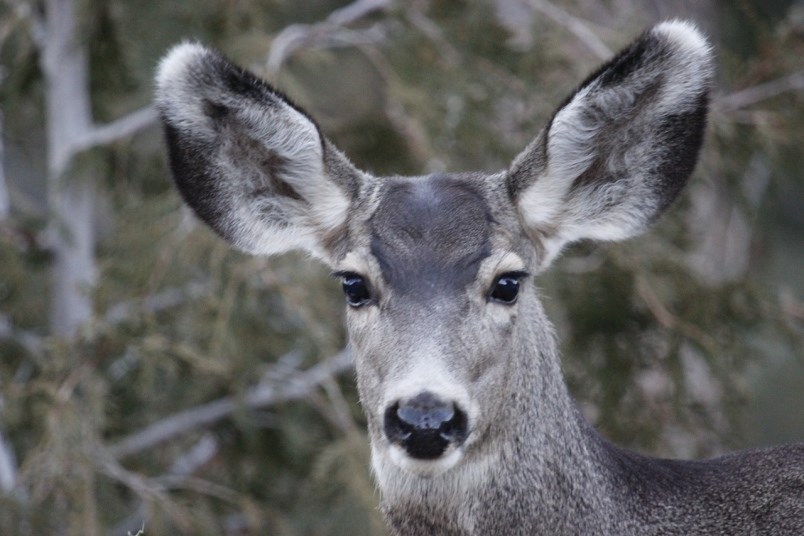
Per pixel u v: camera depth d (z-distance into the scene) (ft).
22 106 52.54
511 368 27.76
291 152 30.17
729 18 57.62
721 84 51.34
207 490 47.34
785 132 49.85
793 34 51.03
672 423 49.75
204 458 50.42
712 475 29.01
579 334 49.85
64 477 42.96
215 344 44.68
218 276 45.44
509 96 50.01
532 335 28.43
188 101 29.99
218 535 45.62
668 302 48.67
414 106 48.98
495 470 27.61
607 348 49.85
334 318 47.96
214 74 29.84
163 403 49.52
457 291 27.27
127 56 49.60
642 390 50.11
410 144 50.88
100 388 44.60
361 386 28.04
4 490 43.91
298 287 45.88
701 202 59.26
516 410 27.91
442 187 28.99
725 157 50.55
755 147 50.39
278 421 49.70
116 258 45.85
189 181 30.60
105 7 49.08
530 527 27.76
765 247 62.49
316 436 48.98
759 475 28.78
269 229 31.09
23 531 43.11
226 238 31.35
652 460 29.60
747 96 50.85
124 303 45.37
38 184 60.54
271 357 49.60
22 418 45.21
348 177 30.14
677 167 29.40
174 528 46.34
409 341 26.50
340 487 45.62
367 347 27.61
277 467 50.39
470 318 27.14
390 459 27.32
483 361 27.09
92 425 43.91
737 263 60.85
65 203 49.39
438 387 25.67
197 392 48.21
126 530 47.65
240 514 49.60
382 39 50.96
